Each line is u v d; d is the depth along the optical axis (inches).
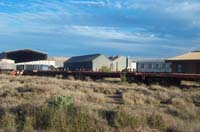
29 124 487.5
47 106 529.7
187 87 1654.8
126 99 951.6
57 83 1536.7
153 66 2920.8
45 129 481.4
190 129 499.8
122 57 4010.8
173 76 1825.8
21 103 633.0
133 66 4094.5
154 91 1295.5
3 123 491.8
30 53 5009.8
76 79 2281.0
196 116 626.8
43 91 998.4
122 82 1882.4
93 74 2281.0
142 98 993.5
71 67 4045.3
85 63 3769.7
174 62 2426.2
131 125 507.5
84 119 494.3
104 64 3752.5
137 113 555.8
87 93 1054.4
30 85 1157.1
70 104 546.6
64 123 485.4
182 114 641.0
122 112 528.7
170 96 1097.4
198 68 2294.5
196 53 2511.1
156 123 525.0
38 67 3735.2
